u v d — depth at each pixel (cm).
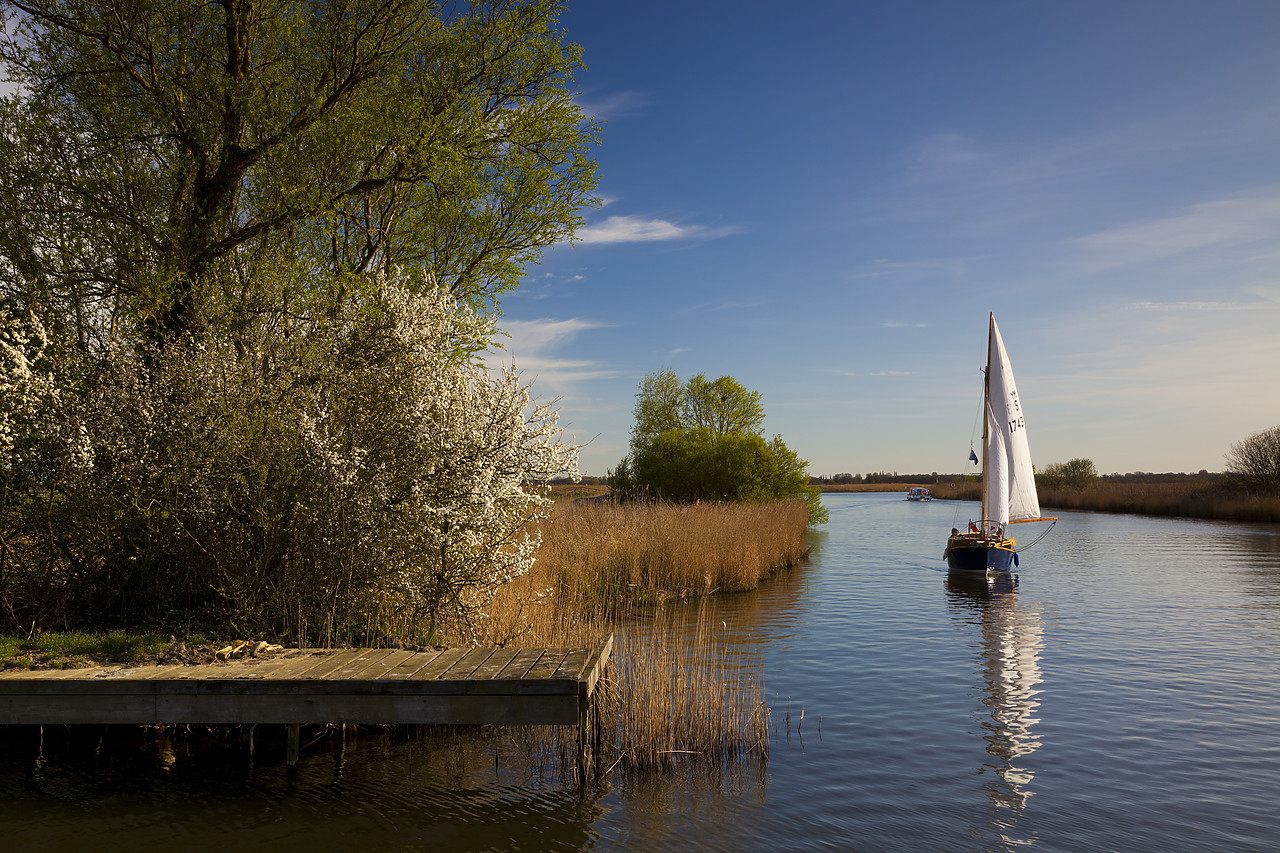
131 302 915
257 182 1074
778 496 4012
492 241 1329
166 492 838
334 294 975
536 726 830
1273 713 971
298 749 712
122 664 705
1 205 903
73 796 657
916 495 10750
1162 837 622
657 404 5094
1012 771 765
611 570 1814
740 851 582
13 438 805
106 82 1036
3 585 830
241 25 1088
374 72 1171
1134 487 7169
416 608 870
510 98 1295
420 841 587
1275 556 2880
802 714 933
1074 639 1438
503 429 880
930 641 1412
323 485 816
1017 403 2745
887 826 634
